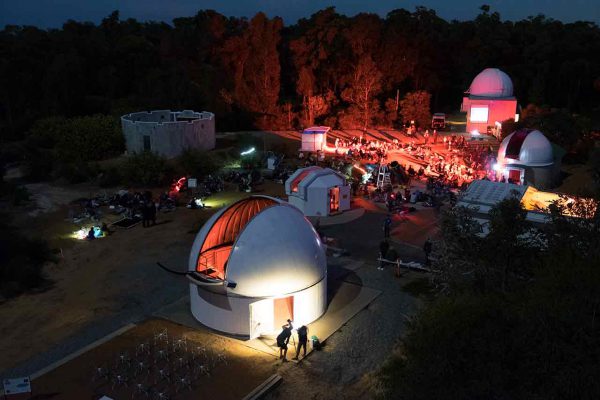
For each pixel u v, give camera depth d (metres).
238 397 17.55
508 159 44.16
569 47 81.56
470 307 12.35
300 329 19.52
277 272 21.05
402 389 12.09
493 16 102.56
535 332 10.95
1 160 48.41
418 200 39.88
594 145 53.50
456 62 83.81
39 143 54.44
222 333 21.62
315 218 36.88
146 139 50.66
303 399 17.67
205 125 53.53
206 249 24.77
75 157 50.09
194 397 17.55
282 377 18.75
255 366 19.39
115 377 18.48
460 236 18.31
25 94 67.00
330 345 20.77
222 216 23.66
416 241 32.28
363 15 70.50
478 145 56.00
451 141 58.31
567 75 79.12
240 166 48.88
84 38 78.62
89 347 20.59
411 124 65.06
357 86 67.19
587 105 81.69
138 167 44.81
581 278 11.21
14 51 72.19
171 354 20.03
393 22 80.56
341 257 29.78
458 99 84.81
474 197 28.61
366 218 36.72
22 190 41.06
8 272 27.19
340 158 51.97
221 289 21.31
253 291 20.94
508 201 17.38
